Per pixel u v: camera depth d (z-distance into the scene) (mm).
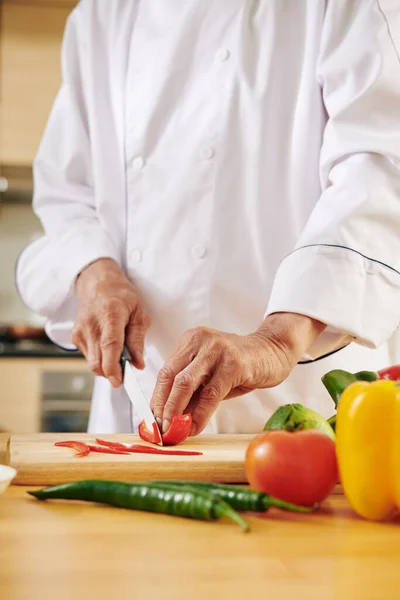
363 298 1010
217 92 1250
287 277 1016
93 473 868
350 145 1104
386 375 976
